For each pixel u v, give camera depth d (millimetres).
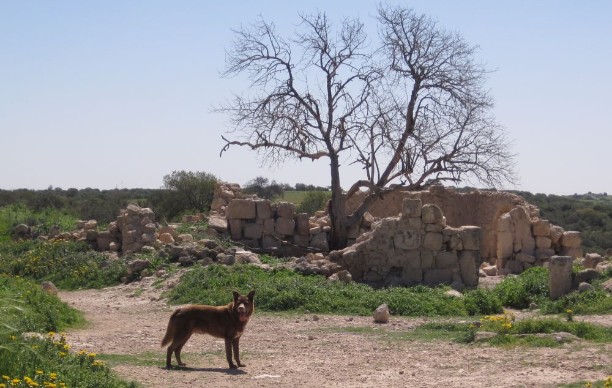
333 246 30938
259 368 12828
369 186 31547
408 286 22953
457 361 13180
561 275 19938
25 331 12727
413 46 31469
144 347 14773
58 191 81875
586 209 61500
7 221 39812
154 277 24203
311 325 17594
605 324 16266
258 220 29906
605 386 10242
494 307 19688
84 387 10281
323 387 11406
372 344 15094
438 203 35344
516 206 30031
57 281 25844
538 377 11680
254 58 32250
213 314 12820
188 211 47281
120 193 80562
